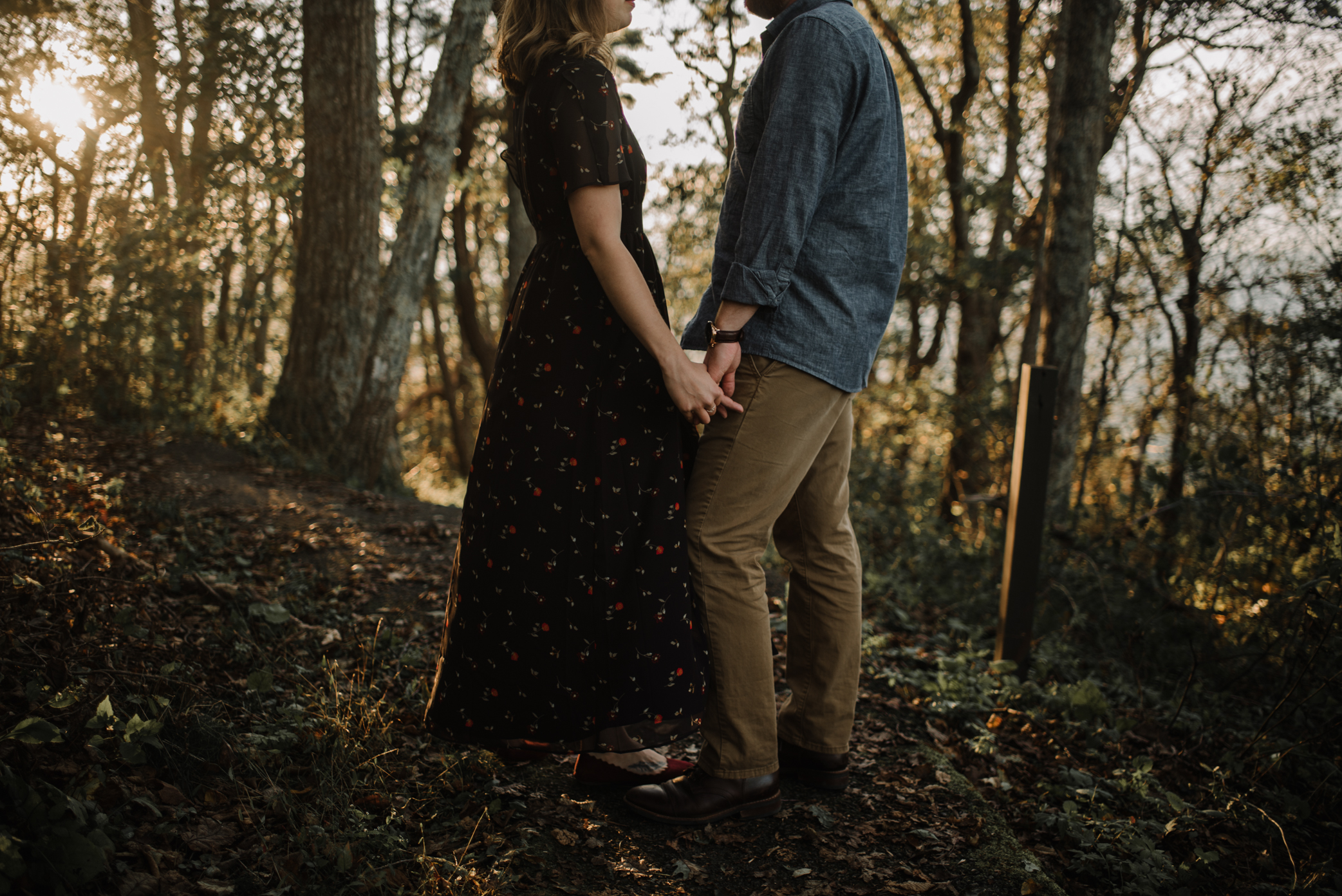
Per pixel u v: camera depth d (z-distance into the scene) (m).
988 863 1.78
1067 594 4.27
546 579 1.66
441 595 3.36
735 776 1.83
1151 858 1.89
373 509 4.97
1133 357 9.02
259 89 9.69
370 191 7.60
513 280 13.27
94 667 1.90
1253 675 3.56
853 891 1.66
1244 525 4.10
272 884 1.43
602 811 1.89
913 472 7.96
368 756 1.91
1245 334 6.18
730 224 1.83
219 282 10.26
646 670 1.67
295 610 2.87
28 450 4.42
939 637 3.79
